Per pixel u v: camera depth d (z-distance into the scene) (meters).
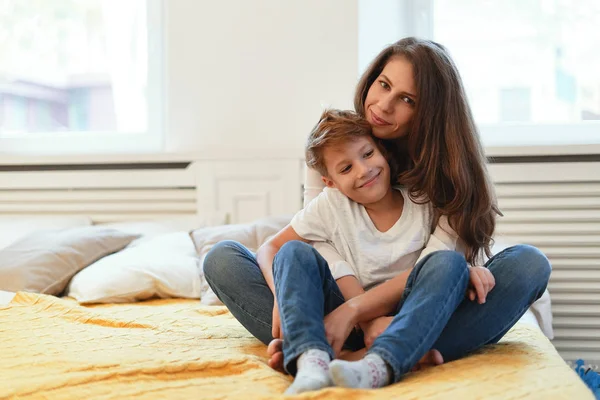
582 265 2.36
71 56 2.90
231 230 2.21
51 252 2.10
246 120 2.59
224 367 1.24
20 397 1.12
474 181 1.49
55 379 1.17
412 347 1.12
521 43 2.65
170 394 1.10
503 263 1.34
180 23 2.64
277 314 1.25
